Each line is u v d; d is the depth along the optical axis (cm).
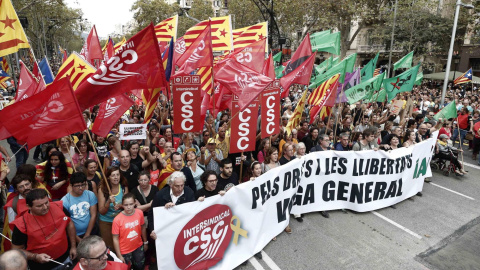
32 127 389
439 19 2622
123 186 457
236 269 473
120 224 381
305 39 831
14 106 375
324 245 546
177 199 428
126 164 496
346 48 2542
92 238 269
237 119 511
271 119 573
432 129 898
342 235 581
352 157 650
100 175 502
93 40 911
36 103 383
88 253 260
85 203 406
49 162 491
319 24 2372
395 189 709
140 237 399
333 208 662
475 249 555
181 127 523
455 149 949
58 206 367
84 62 702
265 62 729
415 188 768
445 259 522
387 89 1042
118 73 438
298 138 863
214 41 989
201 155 619
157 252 393
